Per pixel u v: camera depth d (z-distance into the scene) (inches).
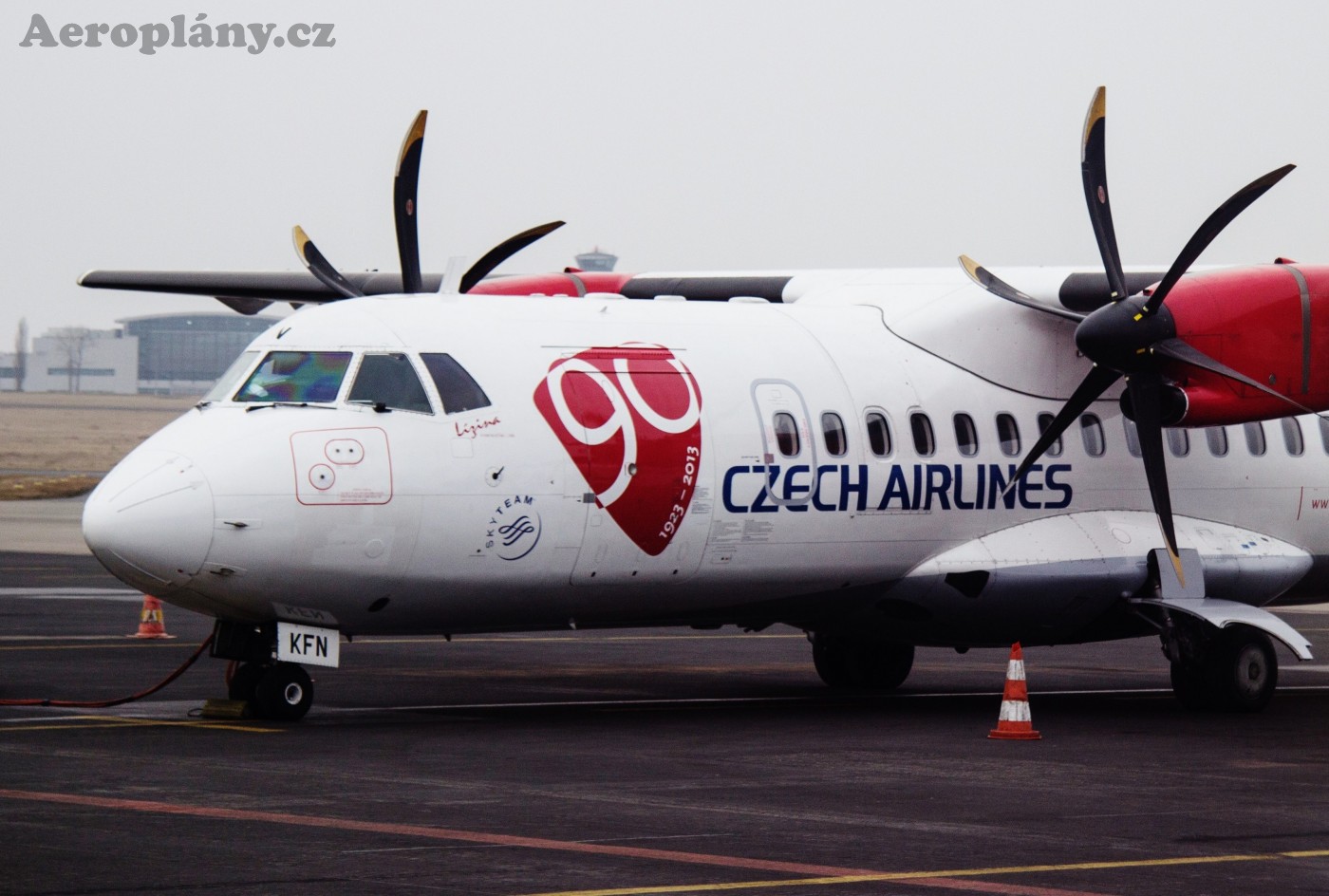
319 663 1680.6
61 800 1235.9
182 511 1565.0
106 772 1366.9
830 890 997.2
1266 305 1894.7
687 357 1839.3
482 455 1674.5
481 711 1857.8
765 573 1855.3
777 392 1866.4
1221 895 1005.2
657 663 2477.9
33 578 3752.5
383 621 1690.5
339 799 1258.0
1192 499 2133.4
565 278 2311.8
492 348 1738.4
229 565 1582.2
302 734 1619.1
